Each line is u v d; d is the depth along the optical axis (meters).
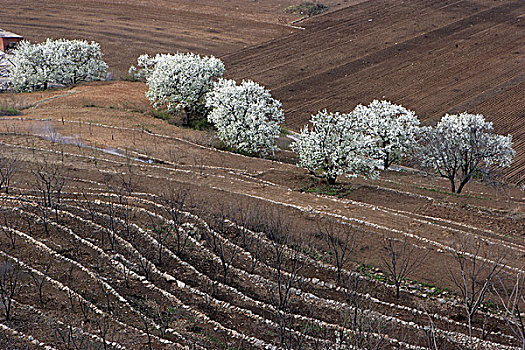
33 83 79.31
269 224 34.97
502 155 59.12
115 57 110.62
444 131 58.19
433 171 62.06
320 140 48.31
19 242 29.86
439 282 30.05
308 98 95.88
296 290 28.31
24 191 36.88
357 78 105.31
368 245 33.75
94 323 23.80
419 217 40.69
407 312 27.17
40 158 44.31
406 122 65.00
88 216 34.00
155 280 28.17
